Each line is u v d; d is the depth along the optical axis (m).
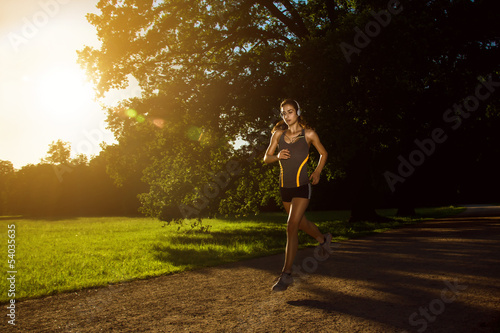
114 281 4.76
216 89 14.52
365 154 16.38
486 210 27.91
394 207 40.44
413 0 12.41
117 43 13.18
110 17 13.56
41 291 4.24
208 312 3.16
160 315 3.11
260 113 14.09
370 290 3.77
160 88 15.12
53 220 36.06
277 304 3.35
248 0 15.07
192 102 14.54
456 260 5.43
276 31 17.19
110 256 8.10
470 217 19.05
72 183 59.91
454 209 32.06
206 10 15.45
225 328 2.73
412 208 23.03
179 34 15.39
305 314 3.01
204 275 5.00
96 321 2.98
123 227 21.34
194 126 14.73
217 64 15.73
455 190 30.72
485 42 14.04
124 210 51.81
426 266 5.02
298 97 12.02
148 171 16.03
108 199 58.25
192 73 15.57
